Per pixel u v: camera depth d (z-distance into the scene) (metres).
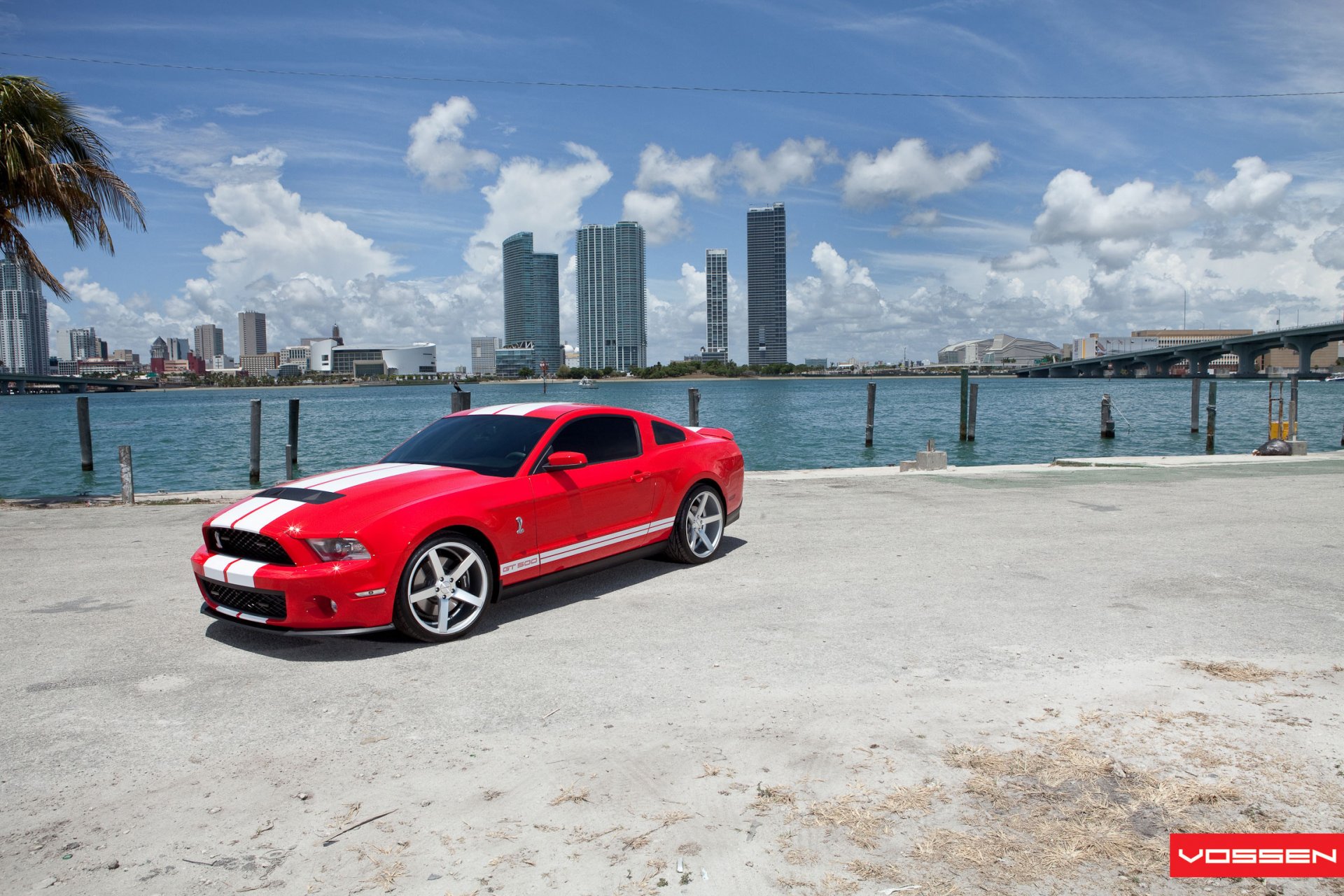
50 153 11.93
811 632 4.88
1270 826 2.70
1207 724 3.46
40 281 12.64
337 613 4.52
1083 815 2.79
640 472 6.24
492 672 4.30
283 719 3.71
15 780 3.16
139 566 7.09
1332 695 3.76
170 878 2.51
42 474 25.16
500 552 5.16
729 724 3.56
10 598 5.99
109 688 4.12
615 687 4.05
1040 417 50.56
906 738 3.38
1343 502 9.82
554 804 2.92
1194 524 8.41
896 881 2.44
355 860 2.59
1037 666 4.22
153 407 96.12
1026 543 7.49
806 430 41.22
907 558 6.93
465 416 6.46
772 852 2.60
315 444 36.72
